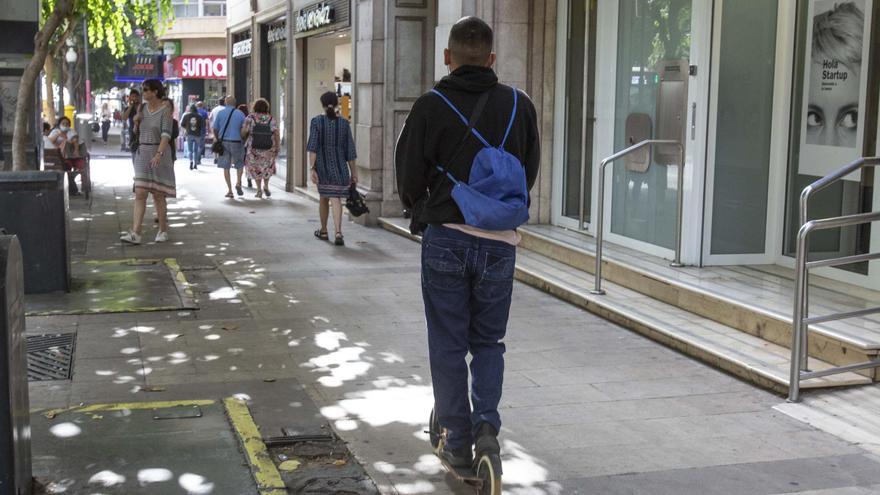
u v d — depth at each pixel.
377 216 14.34
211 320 7.95
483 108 4.28
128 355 6.82
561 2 11.21
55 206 8.66
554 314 8.36
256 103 18.06
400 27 14.09
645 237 9.73
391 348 7.19
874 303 7.34
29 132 12.67
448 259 4.26
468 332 4.42
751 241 8.98
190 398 5.87
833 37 8.11
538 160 4.50
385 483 4.62
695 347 6.94
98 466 4.62
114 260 10.73
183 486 4.43
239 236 13.05
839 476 4.79
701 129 8.66
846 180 8.06
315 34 17.91
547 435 5.34
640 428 5.48
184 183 21.47
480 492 4.25
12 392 3.95
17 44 12.03
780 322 6.89
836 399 5.97
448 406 4.37
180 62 41.88
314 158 12.27
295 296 9.03
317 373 6.49
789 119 8.74
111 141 48.69
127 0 17.47
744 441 5.29
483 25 4.35
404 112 14.26
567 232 10.97
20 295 4.16
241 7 25.94
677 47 9.11
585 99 10.72
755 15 8.63
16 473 3.98
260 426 5.37
